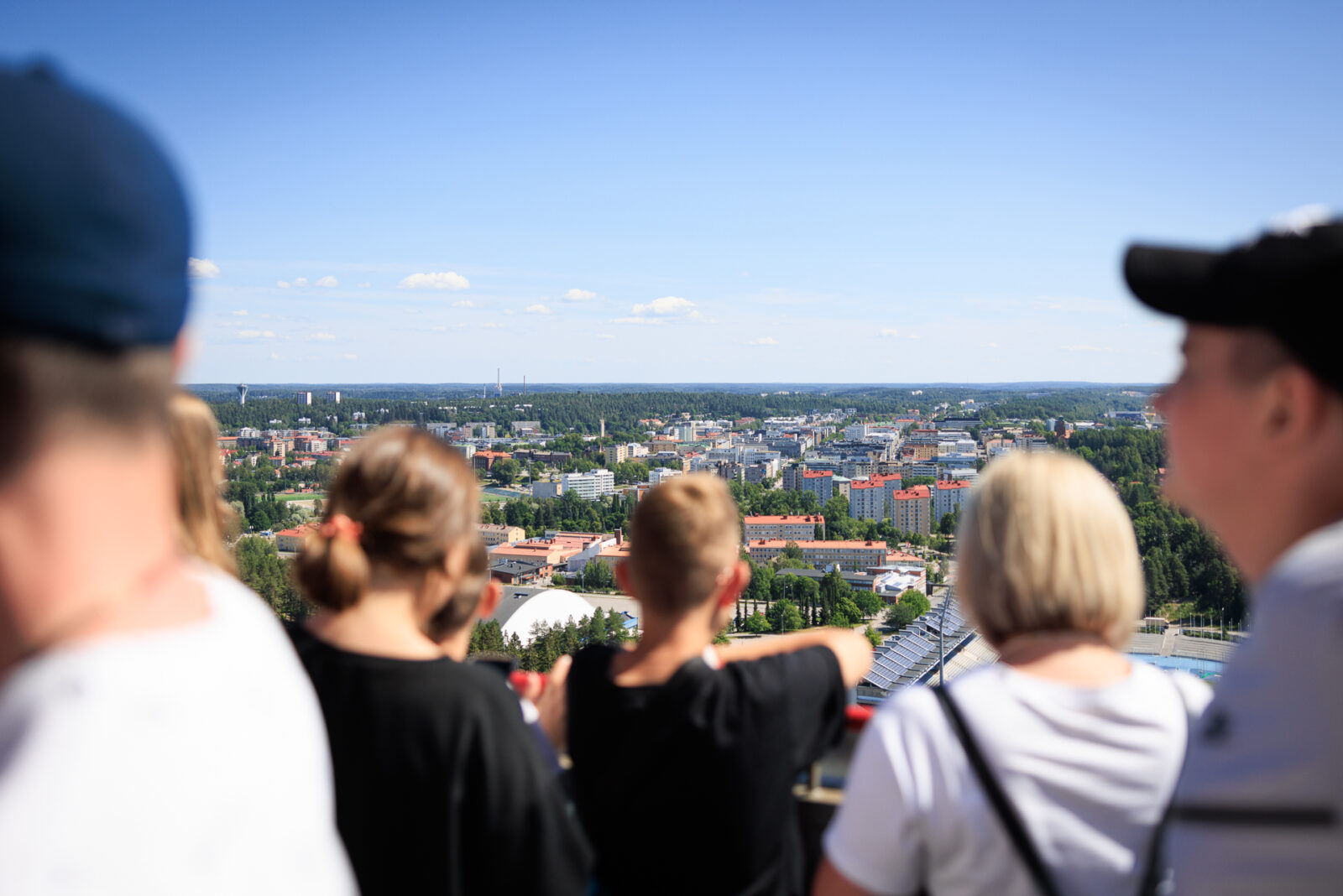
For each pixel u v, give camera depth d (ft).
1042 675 10.30
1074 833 9.66
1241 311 7.61
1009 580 10.59
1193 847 7.18
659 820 12.99
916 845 10.09
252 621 6.49
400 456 12.42
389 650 11.98
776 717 13.02
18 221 4.51
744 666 13.37
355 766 11.43
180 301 5.33
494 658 16.88
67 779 4.76
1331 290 7.13
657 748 12.94
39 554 5.09
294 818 5.95
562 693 16.02
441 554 12.50
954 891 9.94
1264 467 7.89
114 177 4.78
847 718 15.06
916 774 9.98
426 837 11.28
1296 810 6.48
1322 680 6.49
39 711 4.96
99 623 5.24
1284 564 7.23
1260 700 6.90
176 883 5.00
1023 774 9.75
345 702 11.62
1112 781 9.75
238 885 5.37
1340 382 7.31
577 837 11.99
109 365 4.94
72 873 4.66
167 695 5.22
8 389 4.76
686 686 13.03
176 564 5.90
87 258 4.66
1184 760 10.13
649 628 13.88
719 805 12.82
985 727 9.94
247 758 5.61
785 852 13.43
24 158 4.51
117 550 5.29
